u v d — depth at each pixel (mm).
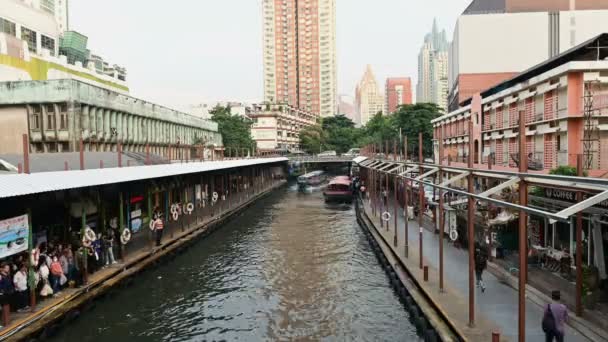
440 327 13930
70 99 31172
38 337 14281
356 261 25906
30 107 31578
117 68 90875
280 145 118125
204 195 40844
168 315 17766
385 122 92188
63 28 136500
